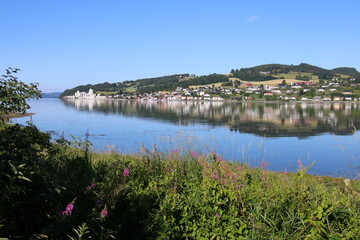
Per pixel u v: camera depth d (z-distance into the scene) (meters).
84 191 4.09
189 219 4.38
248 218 4.09
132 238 4.11
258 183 4.96
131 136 35.31
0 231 3.12
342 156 22.27
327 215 3.84
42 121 54.66
